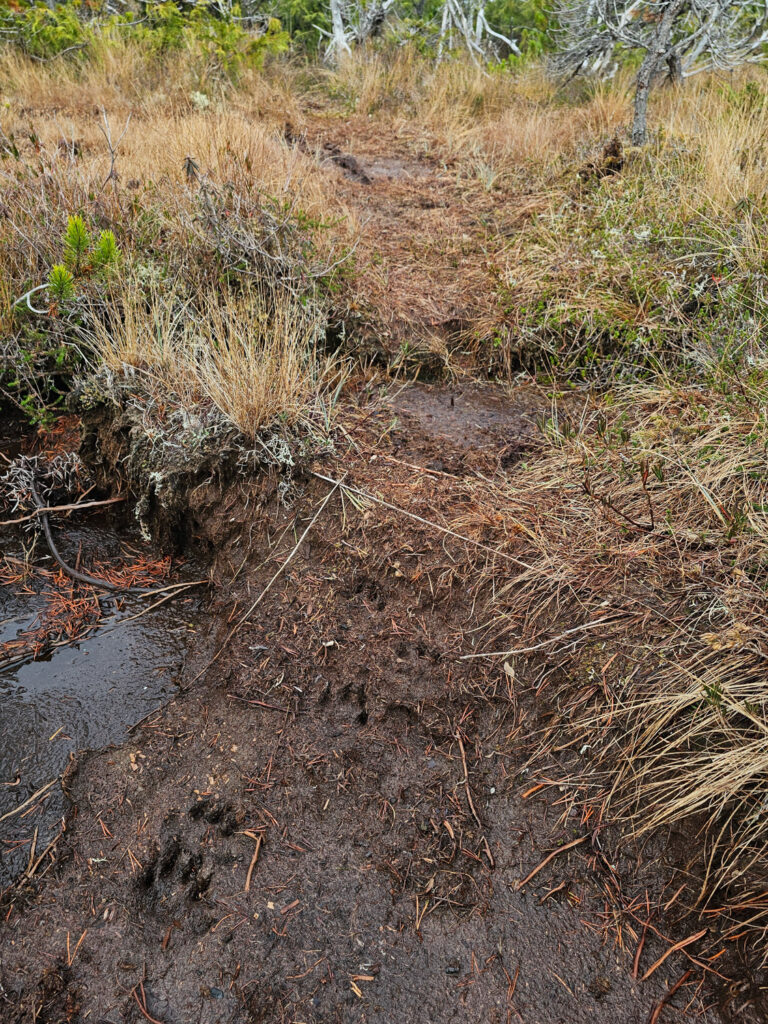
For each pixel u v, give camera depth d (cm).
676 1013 203
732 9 832
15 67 810
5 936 224
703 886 221
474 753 263
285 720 277
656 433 343
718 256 441
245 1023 206
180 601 343
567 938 219
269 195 473
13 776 267
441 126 800
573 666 268
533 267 494
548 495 331
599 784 246
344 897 230
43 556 367
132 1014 208
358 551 319
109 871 238
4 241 446
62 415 433
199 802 255
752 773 221
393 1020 206
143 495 372
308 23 1273
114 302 421
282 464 346
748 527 282
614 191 553
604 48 796
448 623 295
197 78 811
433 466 357
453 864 237
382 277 494
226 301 422
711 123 602
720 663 246
